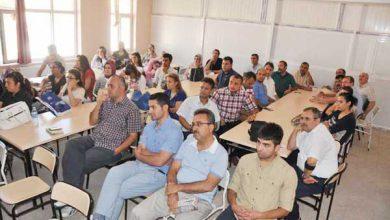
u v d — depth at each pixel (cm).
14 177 346
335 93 530
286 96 541
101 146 305
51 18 670
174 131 268
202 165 237
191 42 822
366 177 415
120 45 741
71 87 392
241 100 405
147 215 238
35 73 647
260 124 310
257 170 219
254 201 219
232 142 339
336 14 642
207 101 363
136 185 259
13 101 351
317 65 680
